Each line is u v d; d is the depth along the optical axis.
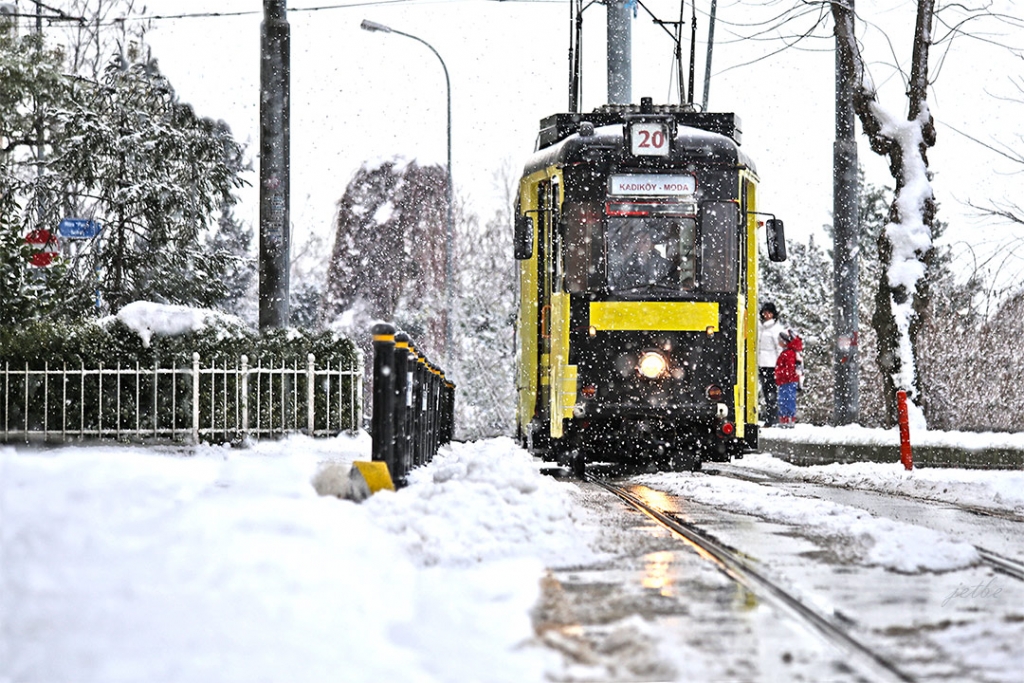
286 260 40.31
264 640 10.54
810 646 11.92
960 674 10.93
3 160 57.38
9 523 12.79
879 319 45.53
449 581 14.13
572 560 17.02
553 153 34.62
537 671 10.61
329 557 13.03
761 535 20.22
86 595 11.46
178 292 54.94
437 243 98.62
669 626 12.77
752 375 34.72
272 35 40.00
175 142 54.41
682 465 35.78
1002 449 35.91
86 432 37.56
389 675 10.07
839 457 41.16
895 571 16.52
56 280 45.84
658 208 33.62
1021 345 44.94
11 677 10.00
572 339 33.50
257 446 37.34
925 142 45.59
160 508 13.98
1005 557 18.34
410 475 25.70
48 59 56.91
